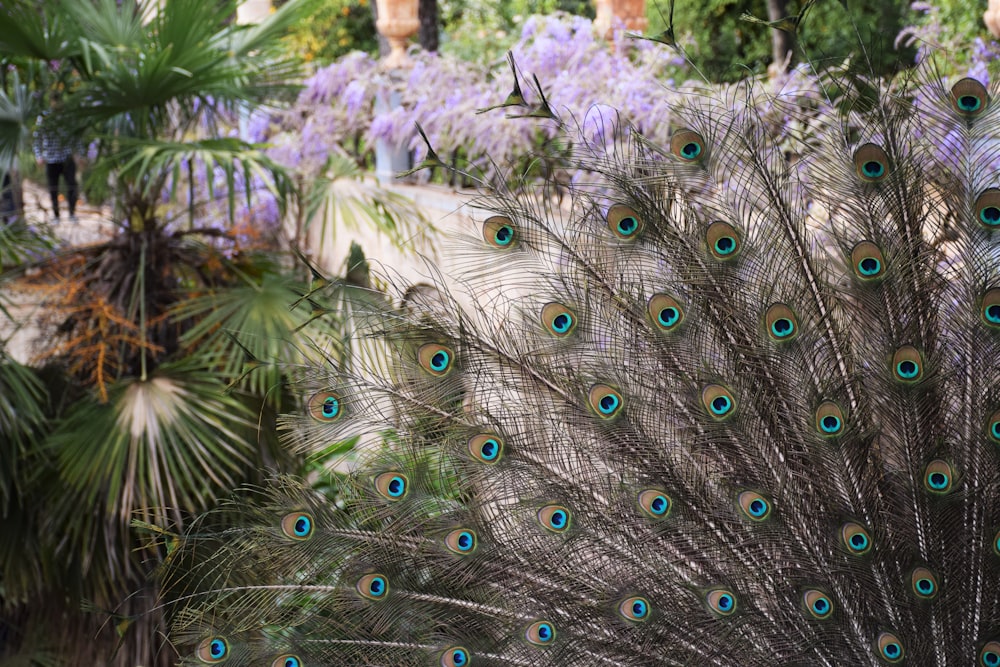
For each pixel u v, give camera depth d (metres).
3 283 5.53
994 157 2.80
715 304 3.06
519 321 3.18
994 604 2.94
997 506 2.92
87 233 5.86
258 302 5.15
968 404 2.93
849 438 3.00
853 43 3.42
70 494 4.86
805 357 3.02
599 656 3.19
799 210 3.04
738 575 3.11
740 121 3.09
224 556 3.45
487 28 10.87
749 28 10.37
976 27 5.94
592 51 6.76
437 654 3.27
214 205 7.73
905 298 2.93
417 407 3.20
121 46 5.44
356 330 3.29
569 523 3.19
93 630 4.84
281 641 3.31
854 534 3.00
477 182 3.27
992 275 2.85
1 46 5.19
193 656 3.32
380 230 6.11
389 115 7.74
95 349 5.23
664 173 3.08
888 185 2.90
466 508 3.25
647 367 3.11
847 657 3.04
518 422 3.17
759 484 3.08
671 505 3.13
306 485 3.60
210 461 4.70
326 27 15.80
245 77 5.93
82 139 5.50
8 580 4.91
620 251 3.10
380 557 3.30
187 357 5.12
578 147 3.12
